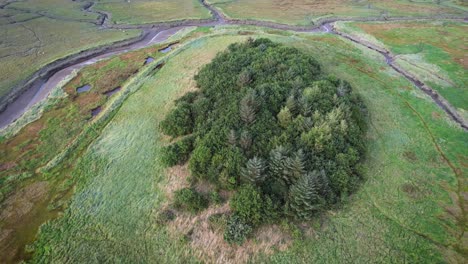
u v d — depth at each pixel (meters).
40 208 33.31
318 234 28.86
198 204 30.91
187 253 28.02
